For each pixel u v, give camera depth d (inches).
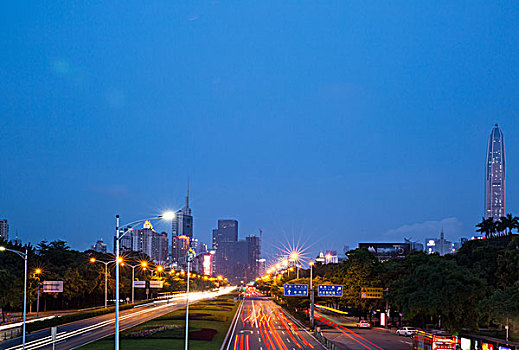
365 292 4279.0
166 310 5206.7
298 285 3956.7
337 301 5359.3
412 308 2989.7
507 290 2466.8
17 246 4972.9
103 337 2888.8
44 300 5211.6
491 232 6446.9
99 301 6540.4
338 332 3725.4
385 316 4266.7
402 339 3282.5
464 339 2429.9
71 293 5295.3
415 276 3179.1
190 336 3016.7
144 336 2942.9
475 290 2824.8
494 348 2224.4
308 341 3024.1
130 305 5477.4
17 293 3868.1
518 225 6348.4
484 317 2999.5
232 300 7741.1
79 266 5570.9
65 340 2755.9
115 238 1517.0
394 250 6520.7
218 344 2741.1
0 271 3538.4
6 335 2906.0
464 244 4913.9
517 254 3577.8
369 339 3267.7
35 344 2583.7
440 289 2896.2
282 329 3767.2
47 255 5649.6
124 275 6855.3
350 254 4904.0
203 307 5723.4
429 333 2326.5
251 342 2945.4
